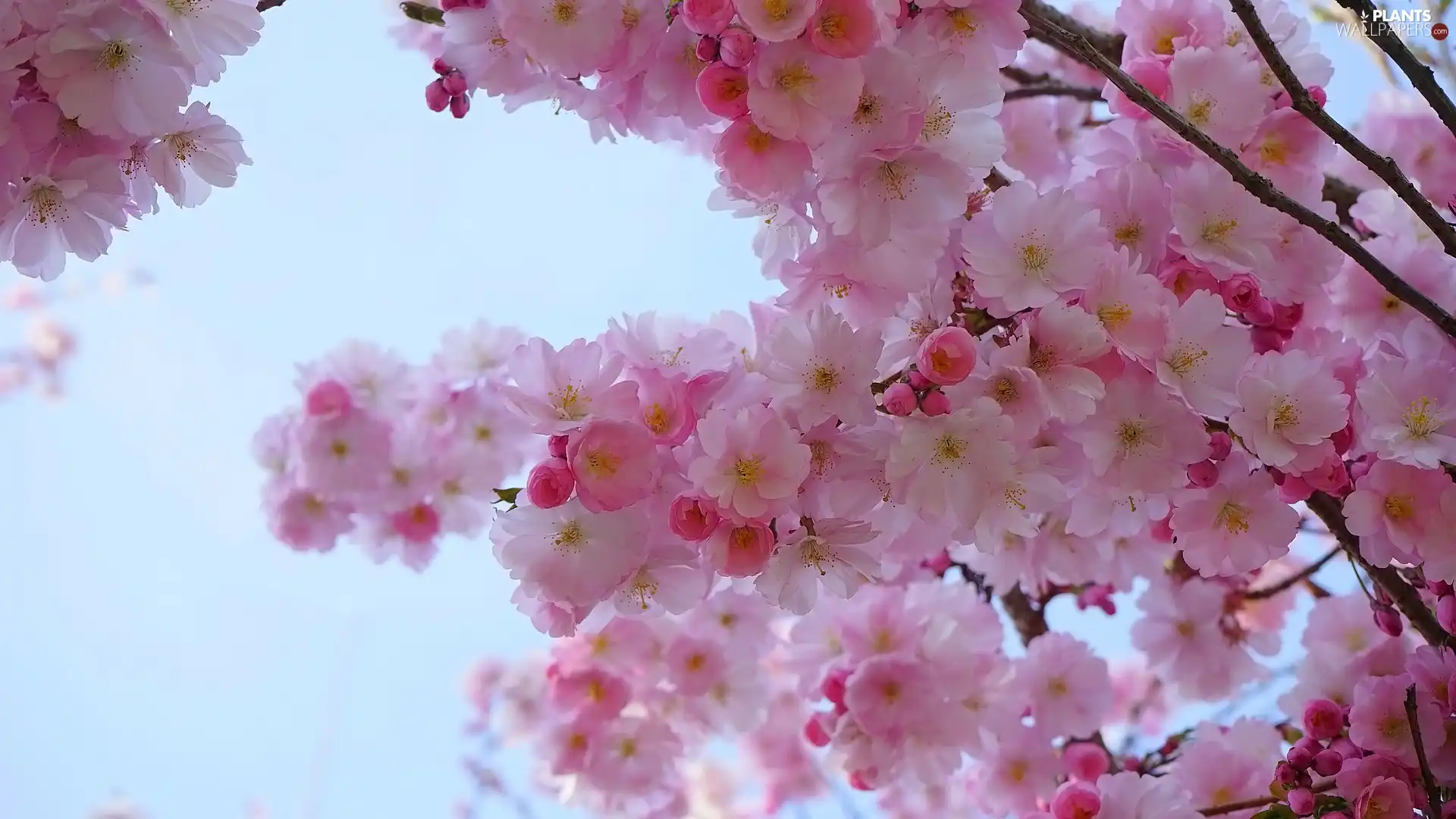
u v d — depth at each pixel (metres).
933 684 1.08
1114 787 1.05
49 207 0.91
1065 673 1.14
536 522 0.93
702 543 0.92
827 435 0.92
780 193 0.93
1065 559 1.15
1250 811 1.07
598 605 0.98
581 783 1.18
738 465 0.90
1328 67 1.00
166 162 0.93
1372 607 1.01
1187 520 0.96
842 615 1.11
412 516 1.16
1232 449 0.95
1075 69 1.19
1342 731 0.98
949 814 1.42
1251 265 0.95
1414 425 0.94
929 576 1.20
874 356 0.92
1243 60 0.97
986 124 0.93
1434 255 1.00
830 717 1.10
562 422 0.91
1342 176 1.13
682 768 1.65
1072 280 0.92
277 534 1.17
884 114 0.91
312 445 1.15
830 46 0.89
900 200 0.92
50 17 0.90
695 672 1.13
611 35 0.94
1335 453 0.94
